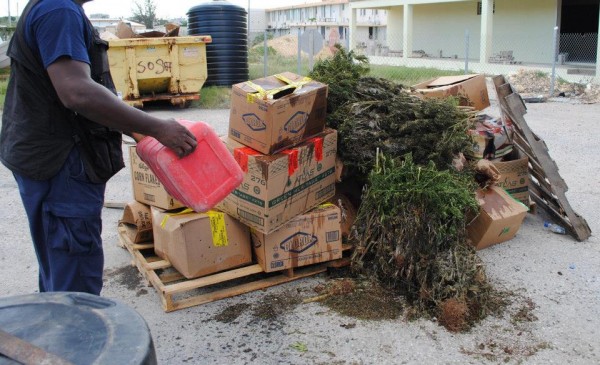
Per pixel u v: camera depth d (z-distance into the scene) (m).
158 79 12.12
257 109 3.48
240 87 3.63
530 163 5.02
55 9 2.17
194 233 3.58
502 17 22.66
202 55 12.43
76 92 2.11
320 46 12.03
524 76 16.66
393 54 26.73
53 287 2.56
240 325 3.38
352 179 4.17
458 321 3.27
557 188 4.59
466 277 3.44
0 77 18.00
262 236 3.66
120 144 2.63
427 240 3.47
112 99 2.15
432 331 3.27
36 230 2.53
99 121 2.18
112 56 11.48
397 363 2.99
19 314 1.53
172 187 2.50
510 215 4.28
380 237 3.64
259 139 3.51
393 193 3.51
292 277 3.86
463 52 24.61
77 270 2.56
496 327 3.32
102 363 1.31
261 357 3.06
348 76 4.15
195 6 14.52
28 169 2.38
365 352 3.09
